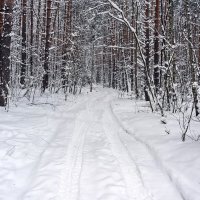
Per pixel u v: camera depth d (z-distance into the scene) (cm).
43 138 1004
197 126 1117
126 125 1258
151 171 727
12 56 1964
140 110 1638
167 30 1379
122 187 639
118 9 1195
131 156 848
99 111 1784
